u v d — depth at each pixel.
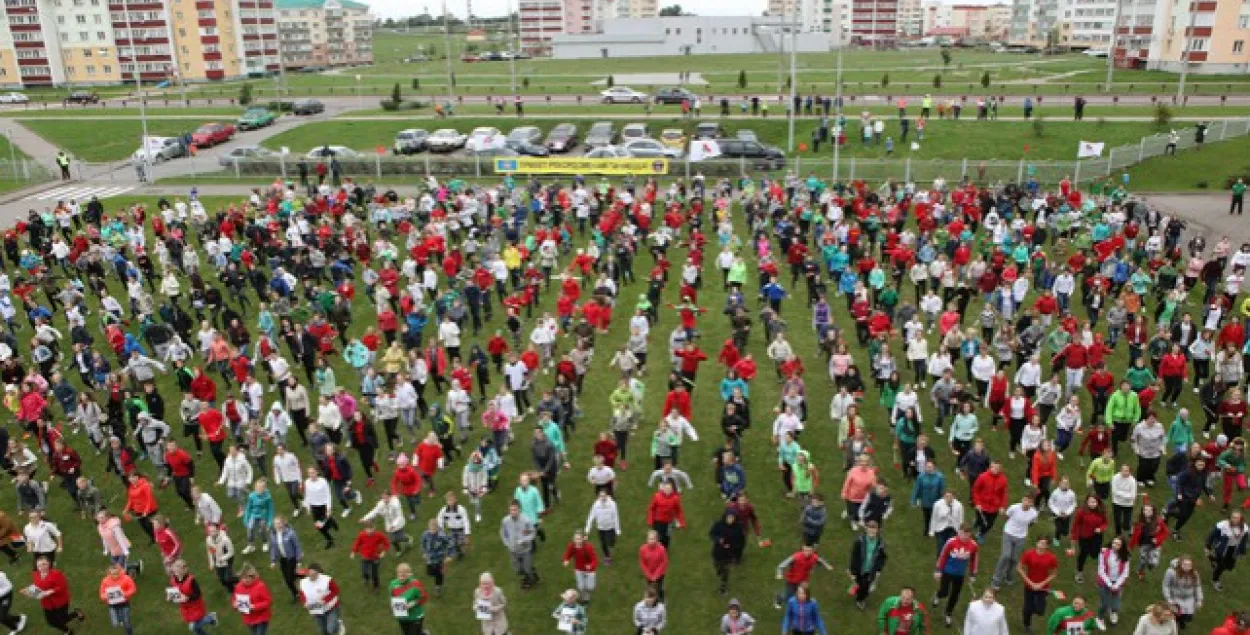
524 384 21.83
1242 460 17.11
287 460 17.78
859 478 16.70
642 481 19.45
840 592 15.69
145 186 52.94
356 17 178.62
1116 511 16.22
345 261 31.81
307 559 16.97
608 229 34.84
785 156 56.78
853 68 118.56
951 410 20.59
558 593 15.78
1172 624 12.09
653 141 55.12
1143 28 105.69
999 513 18.03
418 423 21.86
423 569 16.53
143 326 25.77
